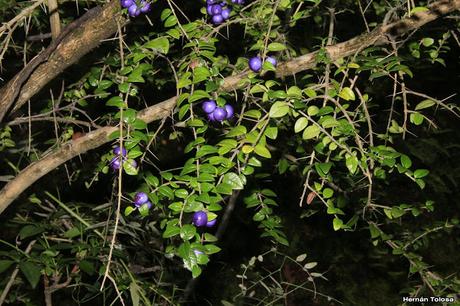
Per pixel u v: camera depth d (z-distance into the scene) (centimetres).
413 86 153
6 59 107
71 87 102
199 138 57
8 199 75
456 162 157
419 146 128
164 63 96
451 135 158
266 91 60
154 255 106
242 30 106
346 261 185
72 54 74
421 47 100
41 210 123
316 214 190
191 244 52
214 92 60
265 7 80
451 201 178
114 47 94
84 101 91
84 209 119
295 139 97
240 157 55
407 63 91
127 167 57
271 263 184
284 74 68
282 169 91
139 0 64
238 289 172
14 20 66
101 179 128
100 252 94
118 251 86
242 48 107
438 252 179
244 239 183
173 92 115
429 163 148
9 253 77
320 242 188
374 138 120
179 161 147
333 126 56
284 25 90
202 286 173
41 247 85
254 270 181
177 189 58
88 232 95
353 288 180
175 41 104
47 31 105
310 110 57
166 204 88
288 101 57
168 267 120
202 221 52
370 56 68
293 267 185
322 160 95
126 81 60
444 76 158
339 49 66
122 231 97
